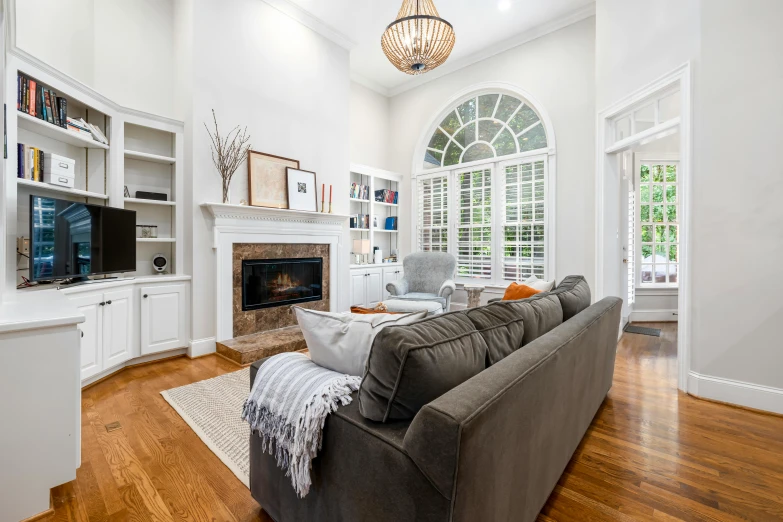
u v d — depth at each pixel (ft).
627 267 14.80
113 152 9.96
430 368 3.04
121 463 5.61
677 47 8.75
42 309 5.11
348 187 15.71
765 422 7.02
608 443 6.27
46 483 4.58
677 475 5.37
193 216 10.80
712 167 8.01
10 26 6.98
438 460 2.45
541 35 14.83
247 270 12.05
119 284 9.26
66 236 8.08
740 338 7.72
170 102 11.62
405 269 16.49
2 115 5.22
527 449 3.56
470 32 15.07
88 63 9.76
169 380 9.05
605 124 11.68
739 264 7.72
